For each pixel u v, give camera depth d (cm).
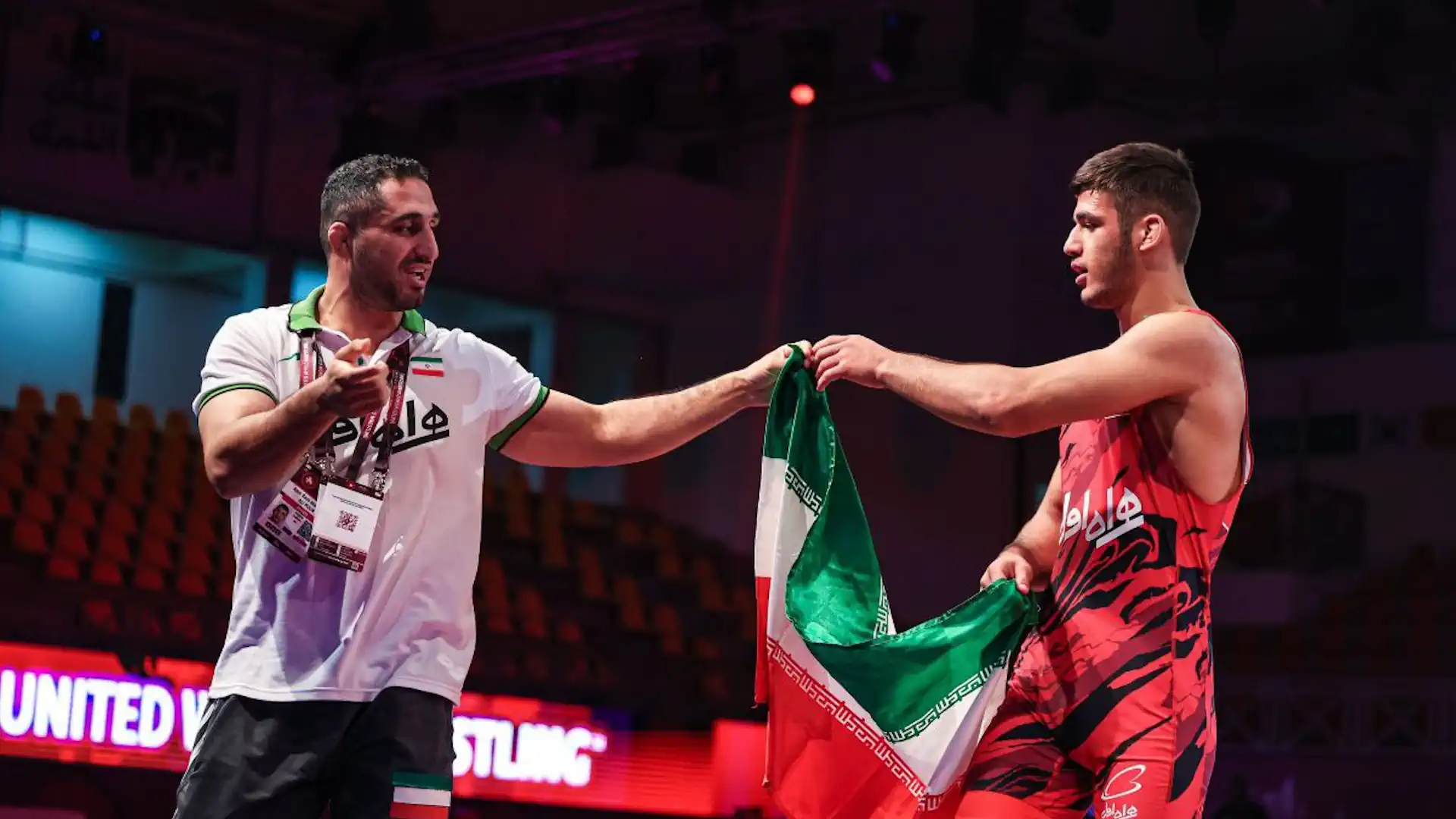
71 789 718
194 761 234
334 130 1219
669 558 1175
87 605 793
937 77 1211
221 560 909
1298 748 1065
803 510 276
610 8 1174
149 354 1221
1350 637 1084
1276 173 1194
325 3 1176
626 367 1342
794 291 1301
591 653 995
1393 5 1116
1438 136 1146
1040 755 248
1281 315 1197
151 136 1138
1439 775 1008
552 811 838
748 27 986
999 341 1203
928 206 1246
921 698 264
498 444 268
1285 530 1173
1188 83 1198
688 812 938
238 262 1202
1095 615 242
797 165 1309
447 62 1138
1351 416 1166
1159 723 233
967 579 1210
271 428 215
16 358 1162
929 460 1242
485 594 997
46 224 1155
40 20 1095
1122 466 243
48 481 941
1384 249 1167
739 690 1013
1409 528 1131
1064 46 1172
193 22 1151
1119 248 246
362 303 244
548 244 1304
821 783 269
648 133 1320
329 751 232
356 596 234
